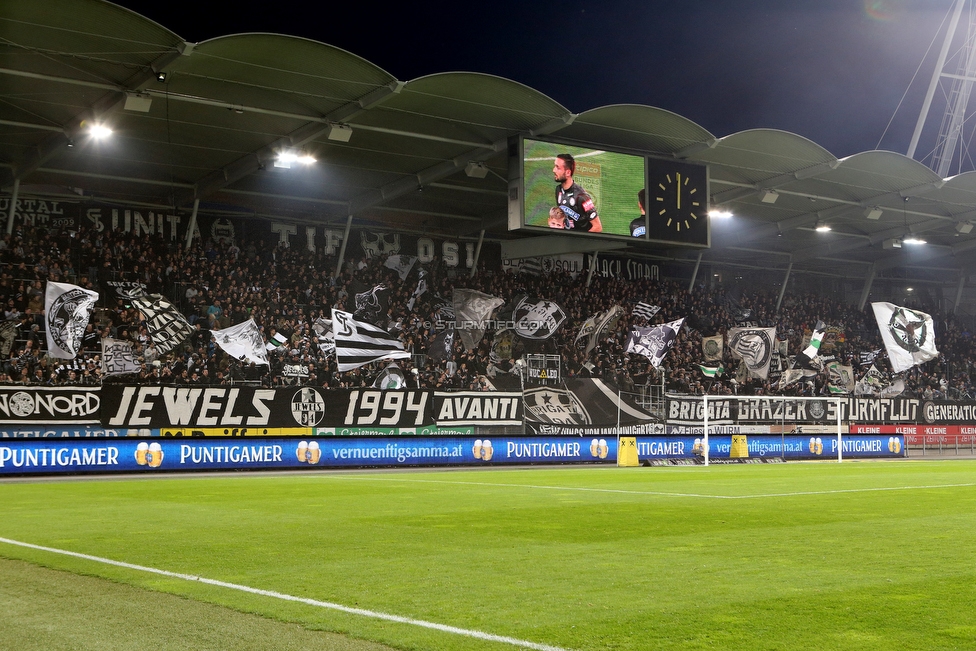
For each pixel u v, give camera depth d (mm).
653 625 6195
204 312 34906
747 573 8273
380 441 31453
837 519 12930
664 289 48188
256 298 36000
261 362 32719
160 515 13820
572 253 45469
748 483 21188
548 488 19516
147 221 36938
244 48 25219
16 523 12727
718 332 47094
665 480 22594
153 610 6684
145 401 28281
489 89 29078
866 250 52594
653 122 33000
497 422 33625
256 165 33000
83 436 27500
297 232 39875
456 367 38250
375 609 6699
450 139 32094
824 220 44562
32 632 6020
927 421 43625
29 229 34031
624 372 40688
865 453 40406
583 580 7922
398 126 31375
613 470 29016
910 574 8195
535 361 39625
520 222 31875
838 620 6348
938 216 44781
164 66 25375
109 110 27766
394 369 35156
